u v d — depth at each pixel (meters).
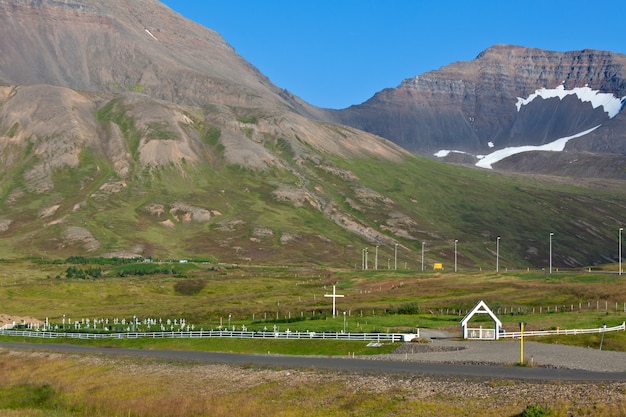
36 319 174.62
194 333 126.94
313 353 106.62
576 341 107.75
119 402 82.94
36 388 94.00
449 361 90.50
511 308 159.38
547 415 61.16
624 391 64.25
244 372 89.31
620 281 183.25
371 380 78.12
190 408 77.06
